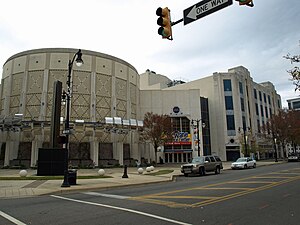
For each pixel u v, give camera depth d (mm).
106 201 10086
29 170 32406
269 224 6410
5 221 6844
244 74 69125
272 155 76312
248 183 15859
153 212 7793
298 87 15266
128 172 29141
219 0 7281
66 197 11461
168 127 45844
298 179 17750
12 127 37781
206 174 27000
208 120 62531
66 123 16703
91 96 43375
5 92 45250
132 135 48062
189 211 7898
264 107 78688
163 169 34500
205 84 65875
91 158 39875
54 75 42594
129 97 49469
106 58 46562
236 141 60531
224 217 7121
